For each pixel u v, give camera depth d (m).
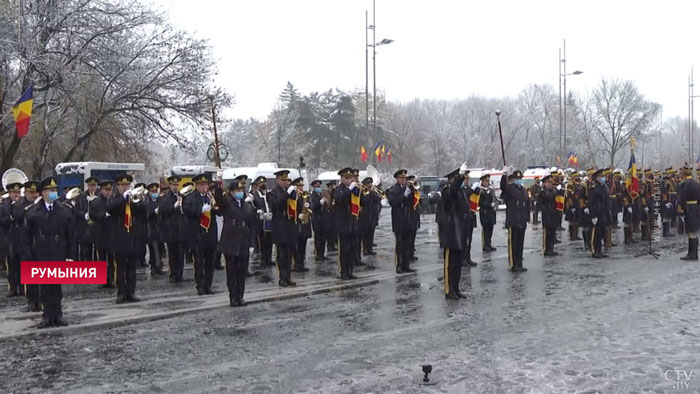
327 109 66.56
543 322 8.40
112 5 22.72
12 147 22.03
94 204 11.09
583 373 6.22
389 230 25.94
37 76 21.67
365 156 34.28
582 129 61.50
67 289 12.20
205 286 11.27
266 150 56.88
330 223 15.97
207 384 6.13
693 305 9.35
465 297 10.33
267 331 8.22
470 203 13.83
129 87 23.58
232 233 9.96
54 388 6.14
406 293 10.89
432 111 78.94
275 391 5.89
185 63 24.77
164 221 12.88
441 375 6.25
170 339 7.91
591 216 15.14
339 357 6.96
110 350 7.46
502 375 6.21
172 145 26.08
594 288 10.89
